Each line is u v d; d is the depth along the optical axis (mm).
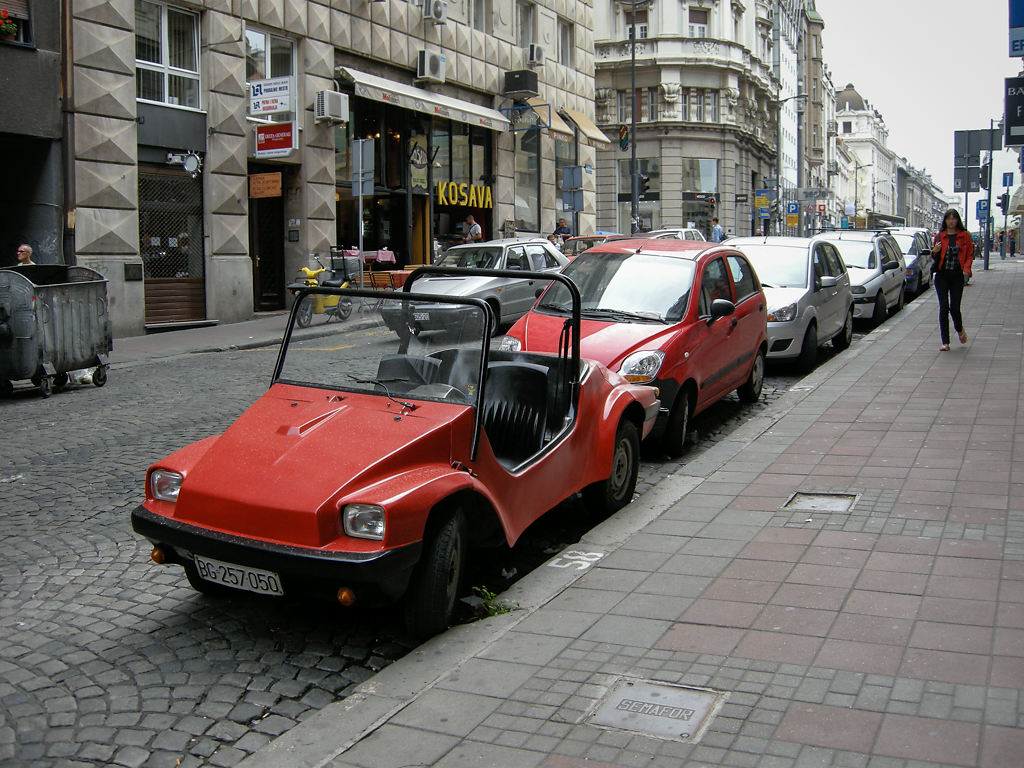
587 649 4180
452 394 4855
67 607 4996
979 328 13984
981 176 28188
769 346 11570
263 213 21625
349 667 4324
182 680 4172
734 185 57156
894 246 18312
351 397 4977
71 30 16281
